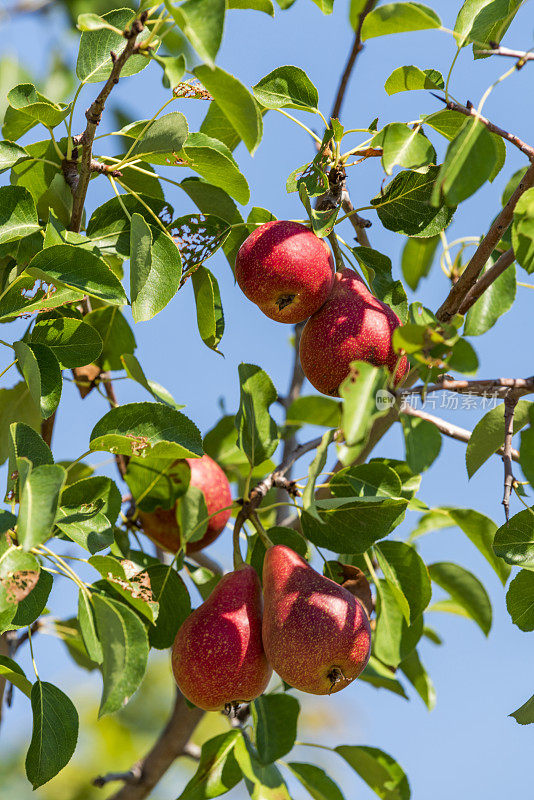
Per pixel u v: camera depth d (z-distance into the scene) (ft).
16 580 5.80
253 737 8.38
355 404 5.57
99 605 6.42
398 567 7.75
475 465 7.61
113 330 9.11
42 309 6.85
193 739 15.19
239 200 8.00
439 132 8.00
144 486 8.26
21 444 6.17
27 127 7.82
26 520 5.37
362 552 7.13
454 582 9.75
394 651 7.93
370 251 7.83
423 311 6.03
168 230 7.84
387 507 7.04
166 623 7.52
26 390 8.39
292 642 6.38
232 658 6.63
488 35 7.15
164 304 7.07
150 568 7.56
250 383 7.70
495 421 7.52
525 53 6.50
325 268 7.11
